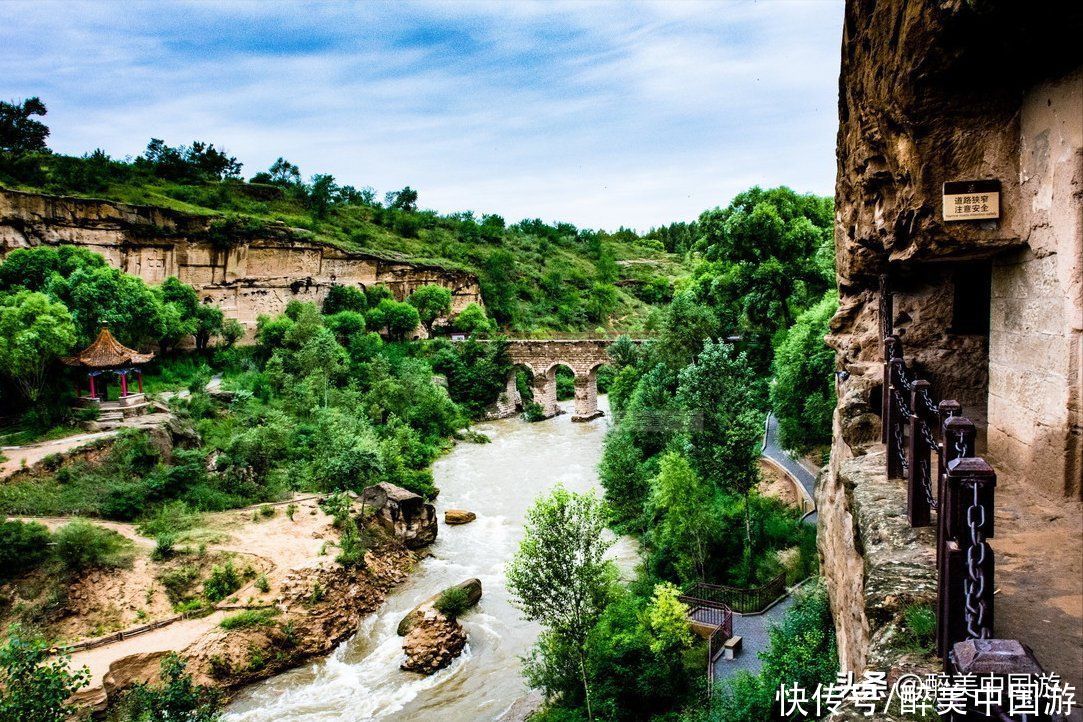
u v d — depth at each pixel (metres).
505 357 73.19
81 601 26.16
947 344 10.70
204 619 26.69
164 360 59.34
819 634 14.91
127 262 65.88
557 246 148.75
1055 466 7.29
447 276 94.50
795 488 32.59
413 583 32.53
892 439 8.79
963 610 5.05
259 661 25.55
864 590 6.66
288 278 76.75
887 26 8.04
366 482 40.38
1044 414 7.48
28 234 59.38
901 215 8.64
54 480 34.12
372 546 34.12
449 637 26.55
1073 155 6.64
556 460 51.88
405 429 53.25
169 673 18.86
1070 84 6.64
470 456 54.22
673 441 37.47
